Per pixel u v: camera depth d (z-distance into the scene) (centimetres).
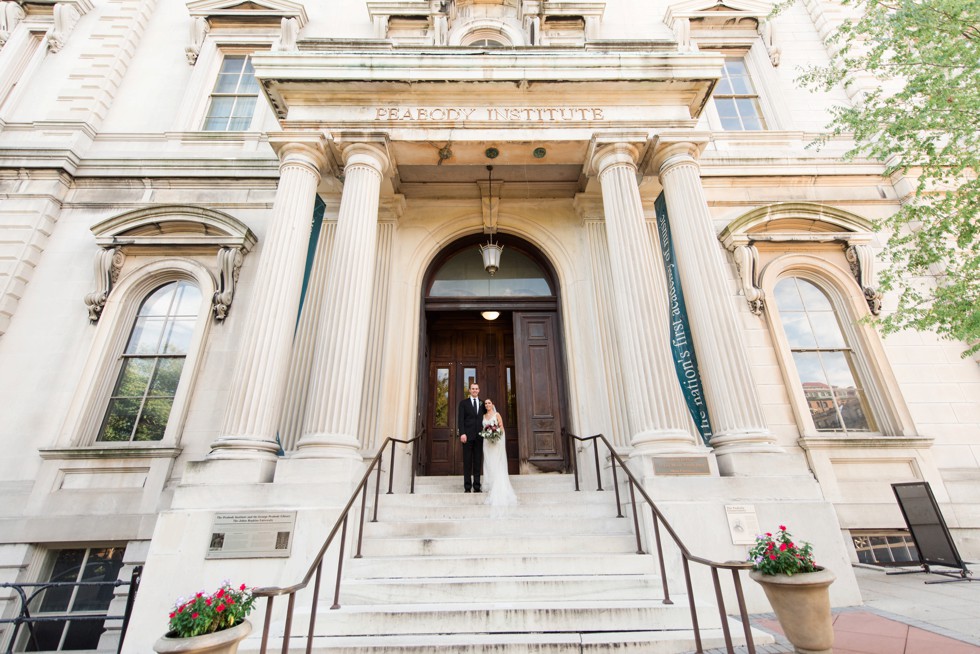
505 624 450
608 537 591
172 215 975
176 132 1116
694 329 736
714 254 747
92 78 1174
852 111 759
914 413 883
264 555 550
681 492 592
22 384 866
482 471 833
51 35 1209
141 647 510
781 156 1099
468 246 1122
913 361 922
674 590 536
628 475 600
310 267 855
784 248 1009
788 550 388
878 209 1062
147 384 906
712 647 417
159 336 942
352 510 584
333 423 646
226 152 1102
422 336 1009
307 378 866
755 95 1245
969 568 713
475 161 884
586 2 1241
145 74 1217
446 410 1102
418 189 1065
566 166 1003
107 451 807
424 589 507
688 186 795
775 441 656
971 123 649
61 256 973
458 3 1267
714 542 561
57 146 1061
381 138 812
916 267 739
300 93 837
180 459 825
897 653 370
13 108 1124
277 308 700
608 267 988
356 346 697
